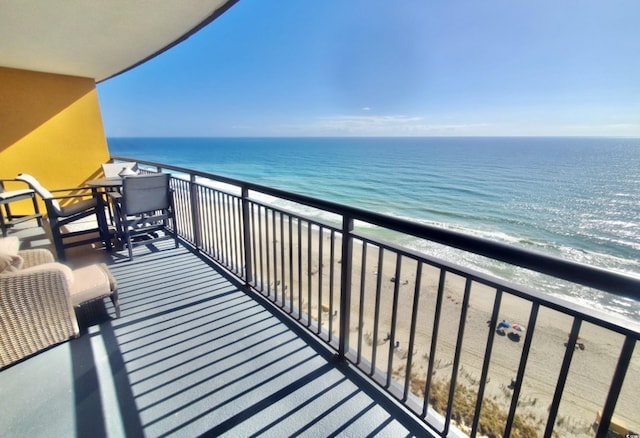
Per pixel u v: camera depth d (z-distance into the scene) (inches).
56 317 70.9
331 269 68.6
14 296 64.7
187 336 78.9
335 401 58.9
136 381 63.7
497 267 306.8
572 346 34.2
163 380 63.9
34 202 177.5
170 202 143.2
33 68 190.4
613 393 31.8
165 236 145.0
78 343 75.5
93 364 68.4
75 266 123.8
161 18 125.0
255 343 76.2
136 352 72.6
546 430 38.9
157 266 124.0
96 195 136.0
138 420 54.6
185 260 130.4
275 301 94.1
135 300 97.0
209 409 57.0
